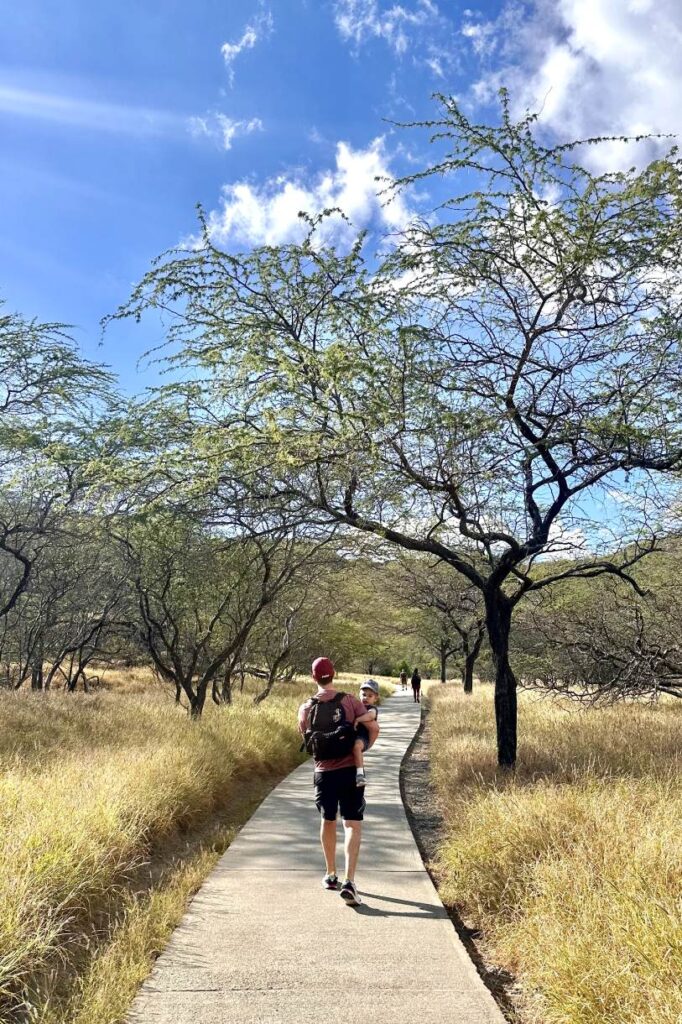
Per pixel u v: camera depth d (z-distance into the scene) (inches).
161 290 357.7
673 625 510.0
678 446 295.1
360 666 2672.2
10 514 574.9
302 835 284.5
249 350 321.7
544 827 213.9
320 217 356.2
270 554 549.0
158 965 157.5
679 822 197.3
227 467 355.3
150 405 372.2
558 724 477.1
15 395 531.2
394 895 208.5
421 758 567.8
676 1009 117.5
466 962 159.6
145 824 257.3
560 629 532.1
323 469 348.8
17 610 745.6
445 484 327.6
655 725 453.7
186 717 543.2
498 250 319.0
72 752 351.6
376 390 307.7
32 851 191.5
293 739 541.3
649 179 281.4
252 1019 133.8
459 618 995.3
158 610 625.0
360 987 147.1
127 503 402.0
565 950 142.7
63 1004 143.6
